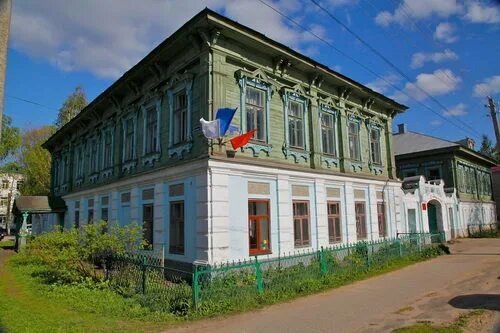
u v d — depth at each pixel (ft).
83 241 40.01
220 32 42.45
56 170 104.99
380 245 52.85
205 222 38.75
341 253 47.75
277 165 46.55
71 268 39.81
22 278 43.96
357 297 32.19
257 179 44.45
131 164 58.65
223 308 28.45
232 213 40.86
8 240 133.28
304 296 33.17
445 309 27.32
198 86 43.62
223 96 42.57
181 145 45.47
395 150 113.60
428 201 85.05
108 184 64.08
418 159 108.06
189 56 45.57
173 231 45.06
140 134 57.21
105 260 39.91
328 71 56.29
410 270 46.32
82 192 77.46
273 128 48.80
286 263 43.55
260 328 24.26
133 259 36.09
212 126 39.55
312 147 54.44
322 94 58.34
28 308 29.45
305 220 50.70
